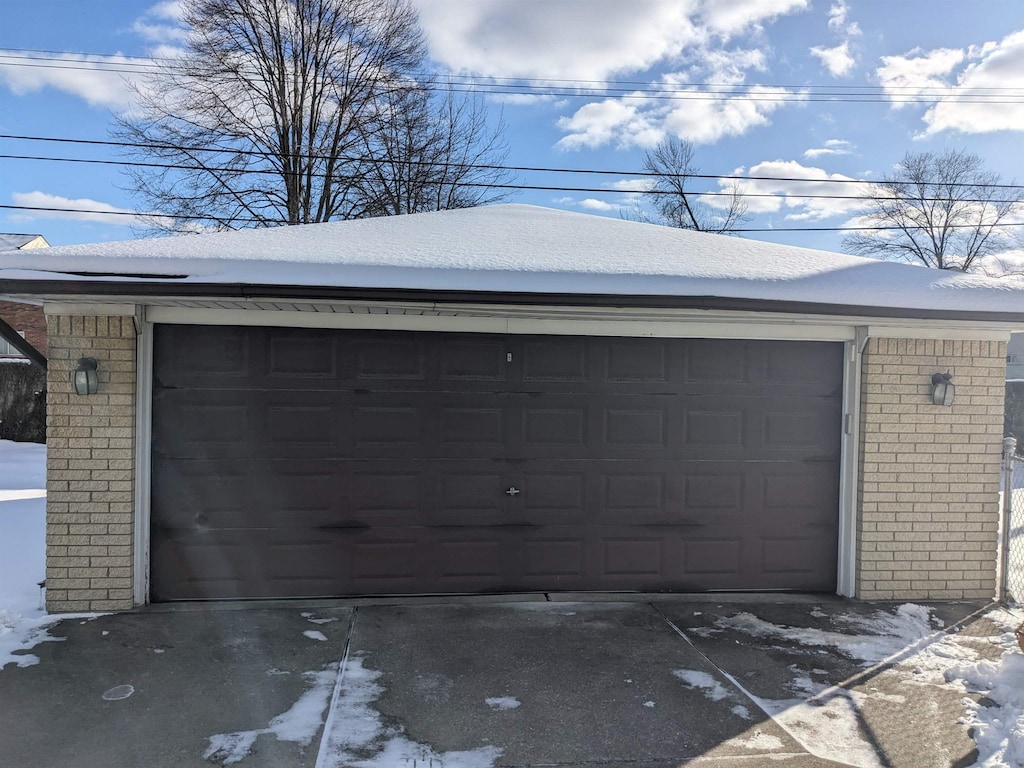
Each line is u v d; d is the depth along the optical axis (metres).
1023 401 17.67
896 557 5.88
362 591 5.62
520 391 5.75
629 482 5.86
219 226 21.14
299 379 5.55
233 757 3.26
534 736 3.50
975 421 5.93
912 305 5.19
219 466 5.48
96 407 5.20
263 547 5.53
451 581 5.71
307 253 5.21
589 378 5.81
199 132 21.08
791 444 6.00
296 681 4.08
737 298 4.97
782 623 5.22
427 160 22.77
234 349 5.48
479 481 5.72
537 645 4.69
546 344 5.77
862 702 3.94
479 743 3.42
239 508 5.50
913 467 5.89
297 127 21.67
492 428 5.73
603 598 5.71
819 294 5.18
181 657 4.40
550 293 4.84
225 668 4.25
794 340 5.96
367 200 22.30
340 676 4.16
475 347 5.71
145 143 20.33
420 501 5.67
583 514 5.82
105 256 4.79
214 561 5.48
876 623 5.27
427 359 5.66
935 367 5.90
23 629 4.85
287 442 5.55
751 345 5.95
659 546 5.89
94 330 5.20
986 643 4.89
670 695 3.98
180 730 3.50
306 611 5.28
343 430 5.59
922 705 3.91
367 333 5.61
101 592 5.21
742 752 3.38
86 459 5.20
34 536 7.30
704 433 5.92
